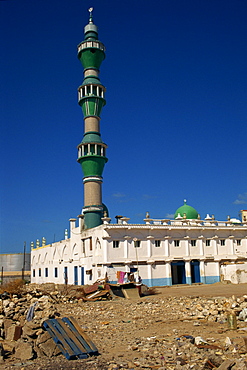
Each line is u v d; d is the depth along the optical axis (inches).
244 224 2506.2
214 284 2128.4
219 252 2317.9
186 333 754.2
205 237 2272.4
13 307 893.8
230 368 472.4
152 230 2081.7
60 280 2491.4
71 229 2368.4
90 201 2299.5
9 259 3865.7
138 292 1534.2
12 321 781.9
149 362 543.5
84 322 960.9
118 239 1961.1
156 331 799.1
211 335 719.7
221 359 507.8
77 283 2245.3
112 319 1002.7
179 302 1239.5
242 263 2190.0
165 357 563.5
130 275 1792.6
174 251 2151.8
